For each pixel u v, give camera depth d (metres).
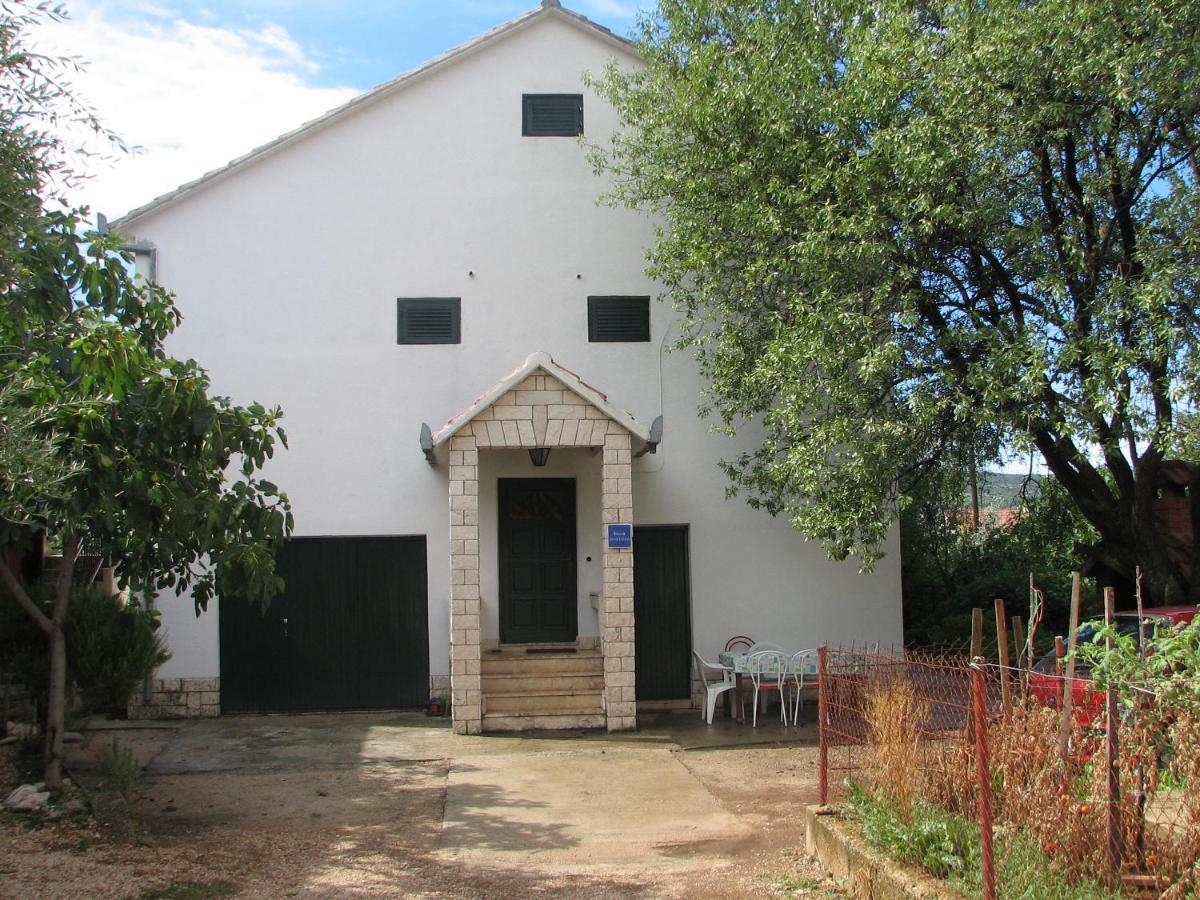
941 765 6.79
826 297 10.67
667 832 8.25
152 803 9.13
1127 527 12.30
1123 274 10.58
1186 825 4.98
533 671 13.08
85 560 13.54
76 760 10.35
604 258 14.23
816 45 11.35
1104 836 5.36
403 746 11.59
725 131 11.75
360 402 13.88
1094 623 5.68
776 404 13.50
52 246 8.05
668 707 13.84
